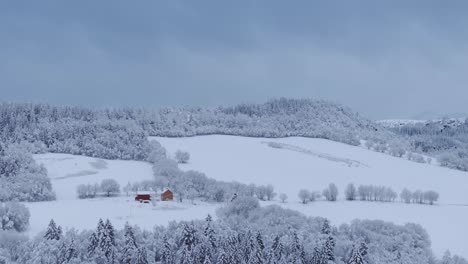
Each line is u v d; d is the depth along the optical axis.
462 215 174.88
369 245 123.38
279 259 114.06
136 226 126.88
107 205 166.38
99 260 110.50
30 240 117.31
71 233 118.88
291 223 133.88
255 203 149.75
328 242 115.88
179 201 177.25
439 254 131.62
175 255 114.25
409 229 133.12
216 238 120.38
